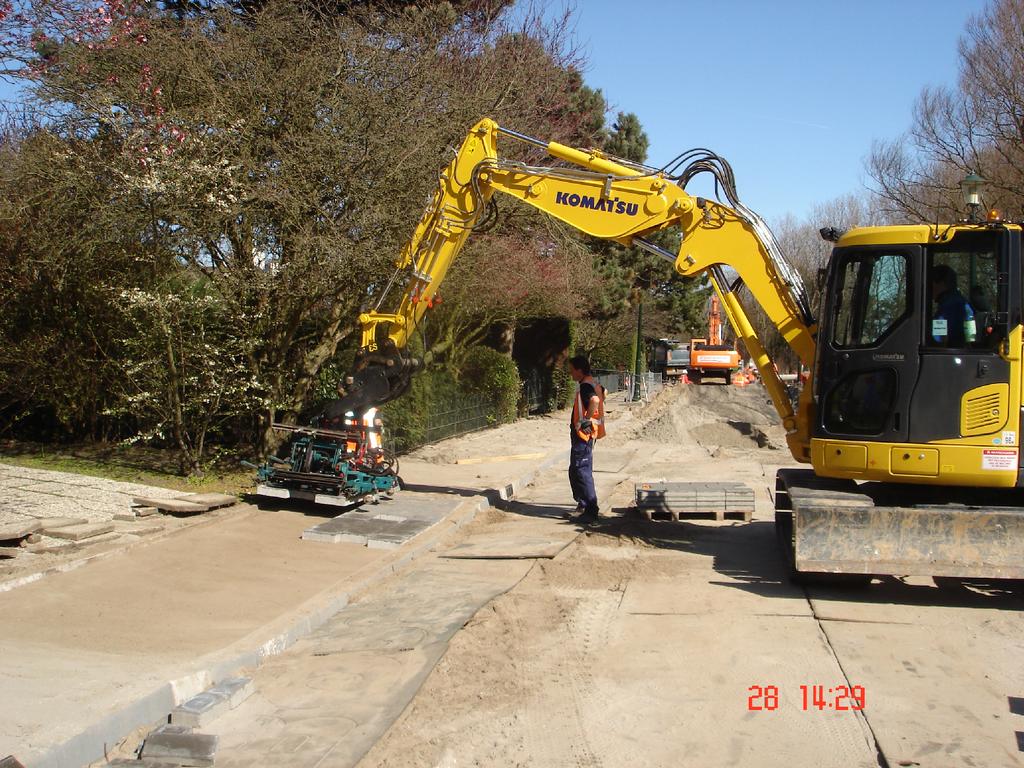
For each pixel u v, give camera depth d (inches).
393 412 569.3
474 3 611.2
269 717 177.3
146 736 164.7
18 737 151.8
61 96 396.2
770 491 484.7
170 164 374.3
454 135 464.8
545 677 201.9
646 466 600.7
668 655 217.8
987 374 265.1
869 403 279.9
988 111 780.6
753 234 329.4
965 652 221.6
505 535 356.8
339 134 408.8
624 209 345.1
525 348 1053.8
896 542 262.1
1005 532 258.4
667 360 1626.5
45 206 422.6
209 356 403.5
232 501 365.1
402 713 179.3
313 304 438.0
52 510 334.6
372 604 259.3
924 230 271.3
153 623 224.2
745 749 166.9
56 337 461.7
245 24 451.8
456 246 372.5
